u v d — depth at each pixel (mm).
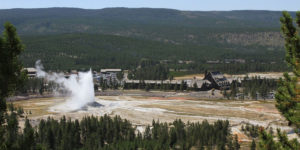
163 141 122250
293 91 44531
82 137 135250
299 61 44156
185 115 185750
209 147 116125
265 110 195500
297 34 44312
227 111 194500
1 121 44062
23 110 190875
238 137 141000
